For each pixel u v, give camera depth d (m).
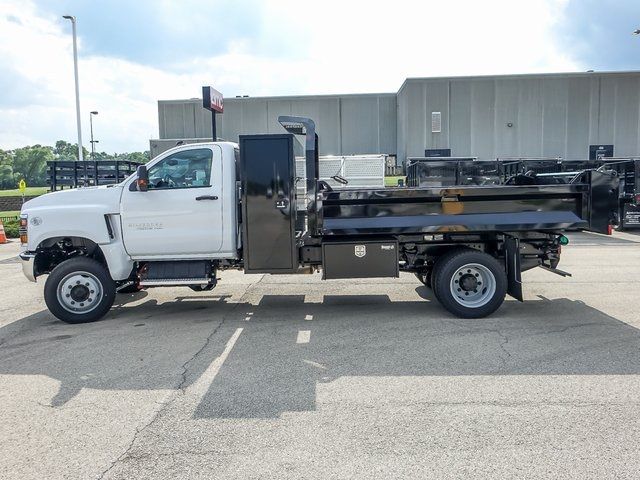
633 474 3.27
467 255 6.87
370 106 37.59
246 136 6.77
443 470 3.35
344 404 4.38
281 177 6.81
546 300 7.98
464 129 33.38
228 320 7.21
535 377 4.88
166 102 38.19
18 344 6.30
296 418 4.14
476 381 4.81
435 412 4.19
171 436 3.89
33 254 7.11
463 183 16.25
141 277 7.14
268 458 3.55
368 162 10.73
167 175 7.04
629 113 33.34
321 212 6.81
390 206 6.91
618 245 14.15
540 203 6.95
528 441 3.69
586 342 5.89
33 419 4.23
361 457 3.53
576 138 33.41
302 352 5.76
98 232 6.97
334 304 8.02
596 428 3.86
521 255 7.25
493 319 6.93
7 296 9.23
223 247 7.00
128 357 5.73
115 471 3.44
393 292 8.78
